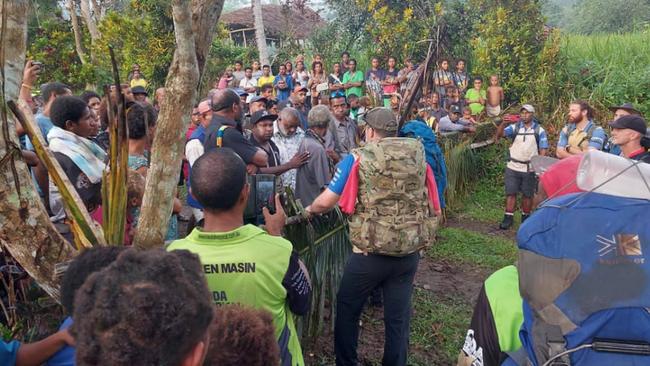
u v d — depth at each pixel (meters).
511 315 1.61
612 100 10.59
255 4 15.38
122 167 2.11
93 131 3.49
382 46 13.96
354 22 16.27
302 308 2.12
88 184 3.00
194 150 4.95
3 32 1.86
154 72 14.20
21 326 2.17
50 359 1.67
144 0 14.22
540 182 1.91
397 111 8.59
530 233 1.56
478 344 1.68
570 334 1.44
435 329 4.44
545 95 11.10
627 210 1.50
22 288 2.35
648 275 1.43
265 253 1.98
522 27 11.63
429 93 10.62
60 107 3.26
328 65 15.95
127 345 0.90
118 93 2.06
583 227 1.50
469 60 13.06
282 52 18.59
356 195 3.21
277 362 1.40
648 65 11.12
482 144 9.69
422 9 13.74
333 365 3.75
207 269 1.94
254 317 1.41
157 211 2.15
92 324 0.93
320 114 5.24
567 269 1.48
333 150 6.14
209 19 2.20
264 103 6.61
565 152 7.01
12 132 1.91
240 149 3.89
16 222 1.90
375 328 4.36
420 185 3.24
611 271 1.45
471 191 9.12
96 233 2.08
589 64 11.53
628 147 4.80
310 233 3.51
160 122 2.13
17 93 1.92
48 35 11.07
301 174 4.97
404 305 3.41
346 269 3.39
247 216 3.10
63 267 1.97
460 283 5.56
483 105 11.22
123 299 0.93
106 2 20.00
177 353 0.95
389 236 3.14
